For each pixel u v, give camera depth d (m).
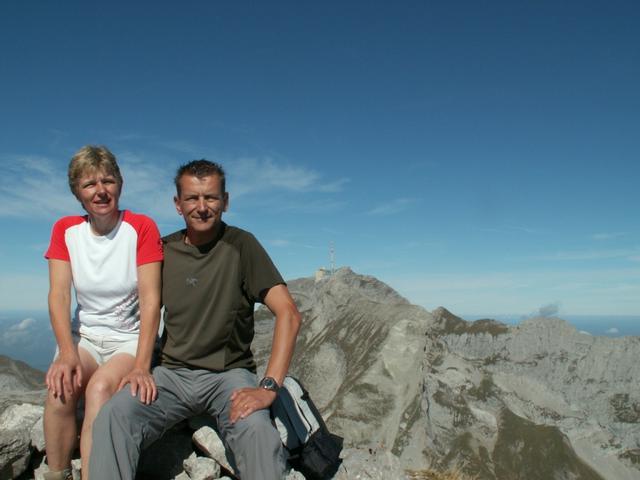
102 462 1.78
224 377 2.06
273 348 2.03
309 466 2.14
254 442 1.81
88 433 1.93
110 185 2.08
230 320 2.10
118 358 2.06
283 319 2.05
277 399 2.16
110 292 2.13
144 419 1.93
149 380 1.97
